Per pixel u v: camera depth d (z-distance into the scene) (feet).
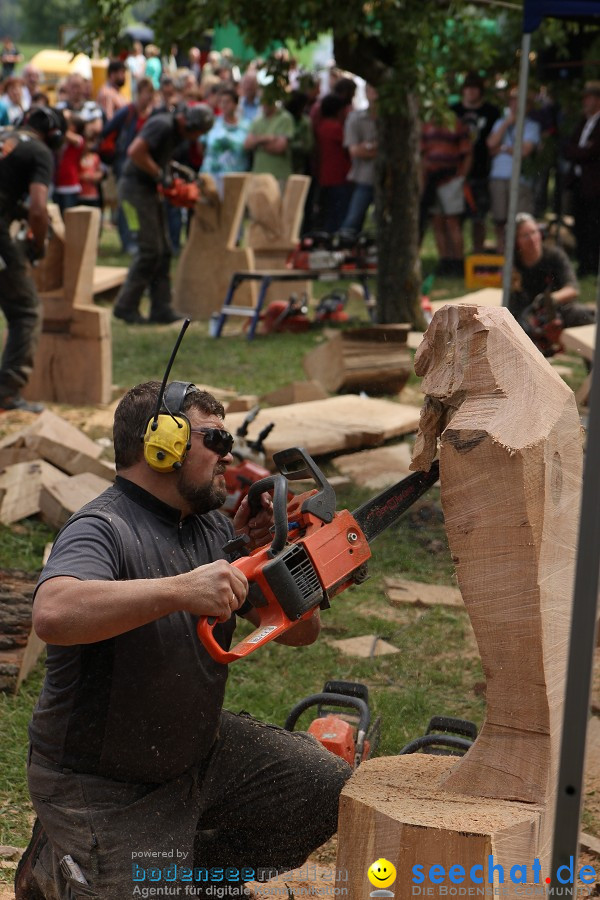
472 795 8.66
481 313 8.51
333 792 10.30
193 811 9.84
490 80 49.08
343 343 32.50
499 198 52.34
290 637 10.69
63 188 53.47
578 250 35.68
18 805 13.29
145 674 9.24
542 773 8.41
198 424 9.57
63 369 32.45
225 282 45.24
